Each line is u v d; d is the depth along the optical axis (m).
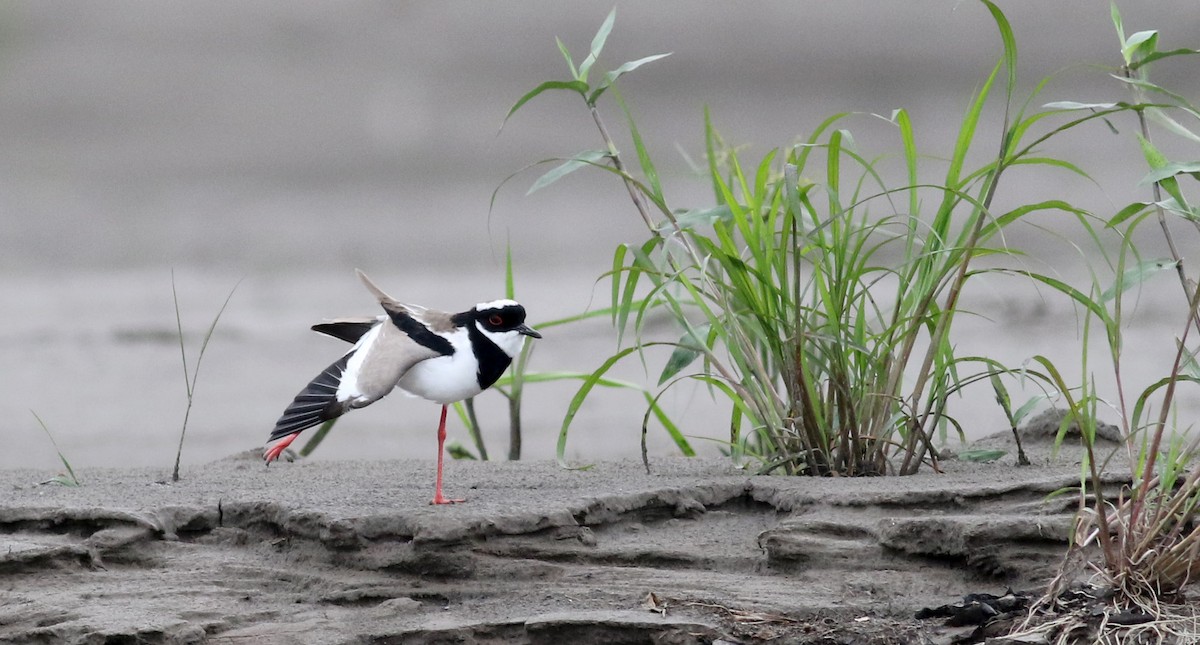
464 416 12.45
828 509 8.79
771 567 8.48
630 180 9.68
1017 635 7.38
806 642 7.54
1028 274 8.97
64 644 7.59
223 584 8.36
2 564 8.36
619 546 8.66
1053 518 8.20
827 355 9.60
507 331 9.28
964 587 8.09
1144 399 8.13
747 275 9.83
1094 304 8.69
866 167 9.49
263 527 8.95
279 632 7.73
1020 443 10.16
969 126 9.51
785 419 9.80
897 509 8.69
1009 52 9.16
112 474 10.53
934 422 9.62
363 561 8.41
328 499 9.00
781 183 9.91
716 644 7.52
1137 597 7.61
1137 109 8.65
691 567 8.56
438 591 8.21
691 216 9.74
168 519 8.91
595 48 9.97
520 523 8.49
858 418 9.76
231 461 11.29
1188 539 7.59
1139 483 7.96
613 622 7.67
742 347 10.12
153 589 8.27
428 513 8.47
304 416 8.77
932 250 9.69
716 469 10.25
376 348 9.05
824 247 9.66
